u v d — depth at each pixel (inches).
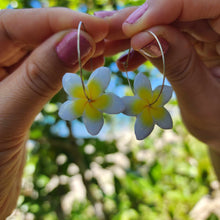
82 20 7.4
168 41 7.3
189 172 17.6
